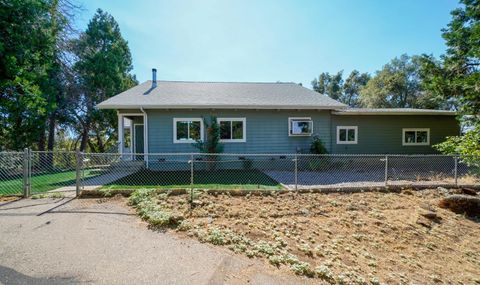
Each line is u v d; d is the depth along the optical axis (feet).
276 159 40.50
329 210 20.06
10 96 34.45
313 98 43.65
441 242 17.43
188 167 37.88
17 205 18.33
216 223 16.01
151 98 38.29
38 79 40.29
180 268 10.27
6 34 31.04
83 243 12.25
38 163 34.65
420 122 45.47
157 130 37.73
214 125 37.35
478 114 36.22
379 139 44.62
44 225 14.43
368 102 116.78
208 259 11.21
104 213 16.88
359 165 42.14
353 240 16.06
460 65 46.09
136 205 18.45
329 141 42.73
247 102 38.78
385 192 25.00
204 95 41.34
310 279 10.66
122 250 11.68
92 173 34.63
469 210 21.44
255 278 10.03
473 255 16.51
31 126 47.01
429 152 45.47
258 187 24.25
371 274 12.61
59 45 49.60
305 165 40.42
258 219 17.37
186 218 16.44
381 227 18.12
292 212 19.06
